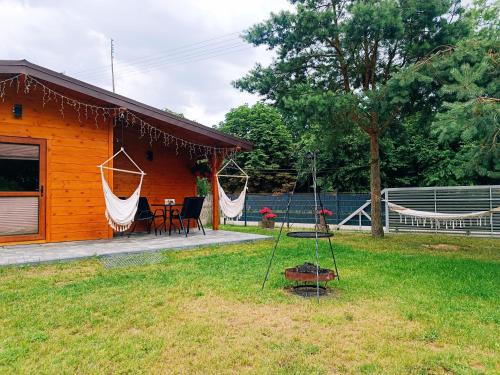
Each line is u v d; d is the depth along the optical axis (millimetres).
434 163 14234
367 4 7469
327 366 2348
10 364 2324
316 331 2912
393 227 11578
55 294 3752
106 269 4938
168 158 9969
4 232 6262
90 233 7246
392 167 15086
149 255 5832
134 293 3846
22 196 6441
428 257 6422
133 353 2498
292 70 9125
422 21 7762
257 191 20828
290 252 6652
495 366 2348
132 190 9117
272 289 4090
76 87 6477
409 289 4152
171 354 2502
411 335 2828
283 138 20812
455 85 4480
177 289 4004
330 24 8164
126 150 9031
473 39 6148
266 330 2924
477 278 4746
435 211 10914
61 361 2377
